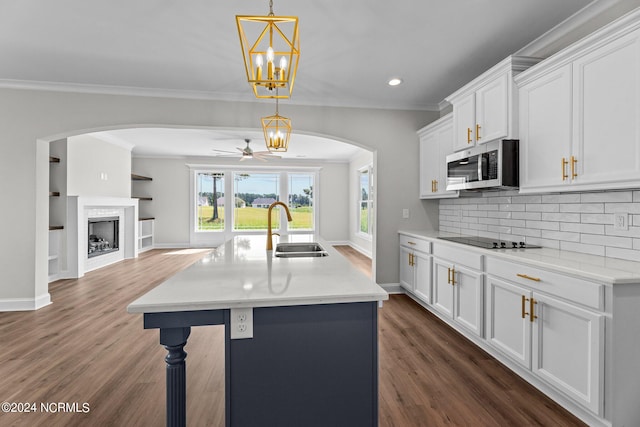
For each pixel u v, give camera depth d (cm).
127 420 179
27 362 246
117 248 671
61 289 451
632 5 202
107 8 227
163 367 239
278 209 916
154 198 858
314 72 332
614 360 155
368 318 139
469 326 270
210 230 891
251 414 132
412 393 204
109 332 303
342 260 206
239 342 131
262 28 253
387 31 256
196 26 249
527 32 257
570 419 178
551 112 215
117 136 628
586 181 191
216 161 877
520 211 291
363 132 425
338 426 138
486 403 193
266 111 404
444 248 311
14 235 359
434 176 392
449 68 323
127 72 332
